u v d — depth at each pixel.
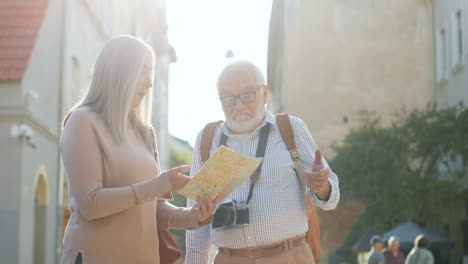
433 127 20.97
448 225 21.08
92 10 19.23
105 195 3.17
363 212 20.39
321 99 25.75
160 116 24.03
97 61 3.40
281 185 4.09
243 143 4.20
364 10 26.06
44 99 16.31
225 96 4.18
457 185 20.00
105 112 3.33
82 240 3.20
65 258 3.22
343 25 26.06
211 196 3.46
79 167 3.20
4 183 14.55
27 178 15.01
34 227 16.14
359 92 25.70
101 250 3.21
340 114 25.59
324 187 3.99
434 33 25.70
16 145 14.66
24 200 14.84
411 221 19.02
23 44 15.12
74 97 18.20
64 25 17.66
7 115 14.67
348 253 20.55
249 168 3.42
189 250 4.38
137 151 3.41
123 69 3.35
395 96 25.62
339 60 25.91
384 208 19.95
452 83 23.16
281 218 4.04
